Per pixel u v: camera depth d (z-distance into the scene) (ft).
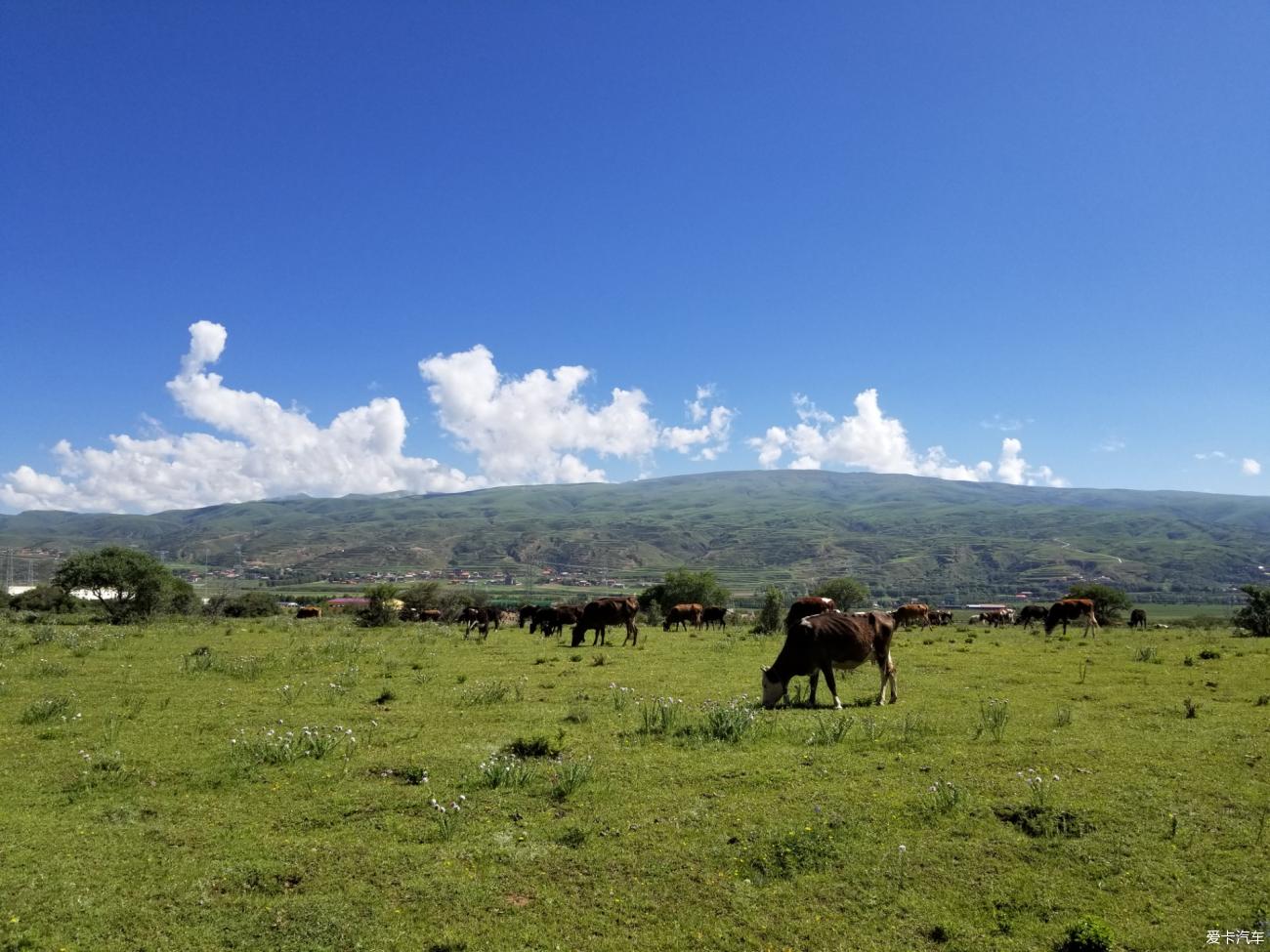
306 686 62.18
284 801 33.45
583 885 25.38
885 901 24.23
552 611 120.78
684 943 22.07
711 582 270.87
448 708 53.36
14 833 29.78
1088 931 21.26
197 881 25.58
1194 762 37.24
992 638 116.78
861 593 253.03
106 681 65.31
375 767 38.01
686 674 70.64
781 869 26.12
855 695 58.03
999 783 33.88
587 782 35.22
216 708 53.52
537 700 56.65
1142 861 26.37
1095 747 39.96
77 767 38.55
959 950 21.56
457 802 32.78
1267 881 24.90
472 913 23.68
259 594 226.58
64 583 163.84
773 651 91.40
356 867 26.63
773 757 38.93
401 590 262.26
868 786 33.94
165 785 35.83
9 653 84.43
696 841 28.35
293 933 22.50
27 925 22.84
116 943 22.03
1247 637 121.60
